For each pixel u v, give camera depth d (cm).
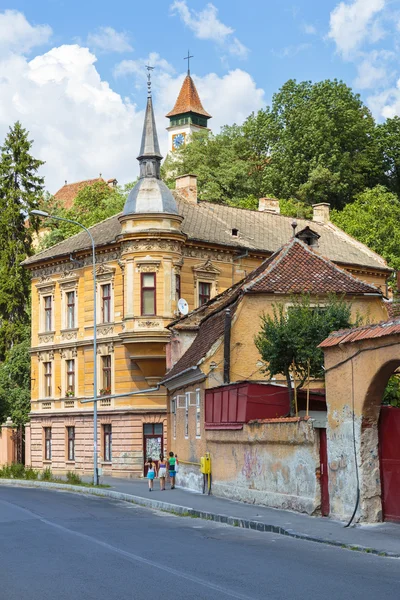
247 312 3497
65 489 4209
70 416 5650
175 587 1297
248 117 8525
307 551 1711
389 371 2016
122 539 1948
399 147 7975
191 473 3650
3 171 7325
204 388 3441
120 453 5200
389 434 2078
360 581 1335
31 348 6022
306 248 3728
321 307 3159
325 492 2283
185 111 12619
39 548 1809
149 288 5025
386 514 2089
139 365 5088
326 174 7369
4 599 1241
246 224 5872
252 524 2181
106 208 7719
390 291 5881
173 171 8300
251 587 1287
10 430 6450
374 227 6688
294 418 2416
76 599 1226
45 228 8294
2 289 7062
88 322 5512
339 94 7875
